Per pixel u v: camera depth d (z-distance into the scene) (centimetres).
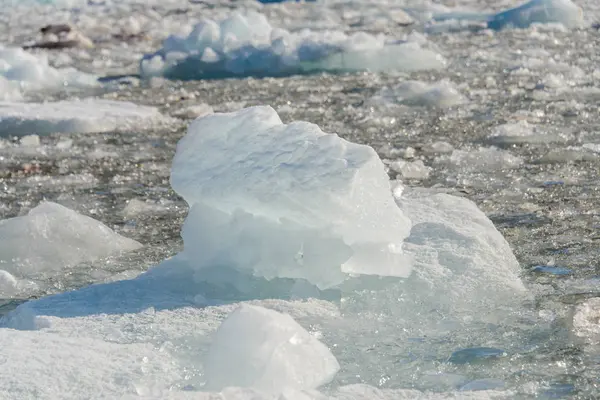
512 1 5344
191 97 2566
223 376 697
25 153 1834
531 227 1193
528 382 723
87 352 747
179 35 3219
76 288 1023
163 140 1950
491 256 981
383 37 3269
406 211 1098
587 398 695
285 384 687
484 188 1428
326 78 2838
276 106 2323
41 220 1152
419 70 2930
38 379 692
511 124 1906
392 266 908
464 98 2314
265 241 906
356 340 802
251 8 5219
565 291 937
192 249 947
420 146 1791
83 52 3681
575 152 1650
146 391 675
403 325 834
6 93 2620
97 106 2323
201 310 861
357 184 859
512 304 887
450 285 907
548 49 3338
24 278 1058
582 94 2350
